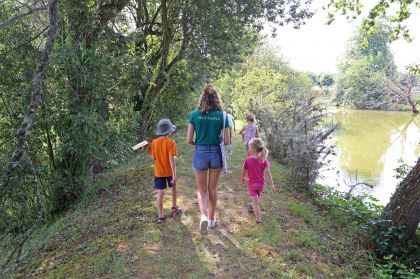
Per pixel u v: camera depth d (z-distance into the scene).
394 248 6.39
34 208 8.20
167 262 4.86
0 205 6.79
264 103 19.42
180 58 15.90
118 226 6.13
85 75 7.98
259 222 6.17
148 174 9.63
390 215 6.75
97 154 8.83
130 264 4.83
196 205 6.90
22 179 7.02
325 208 7.99
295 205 7.22
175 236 5.59
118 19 10.10
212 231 5.79
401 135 29.12
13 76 7.90
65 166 8.72
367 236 6.54
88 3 7.92
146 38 14.70
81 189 8.76
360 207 8.36
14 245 7.18
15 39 7.57
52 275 5.00
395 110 51.94
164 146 5.87
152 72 15.46
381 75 53.97
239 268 4.74
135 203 7.27
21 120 7.84
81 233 6.32
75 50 7.75
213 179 5.30
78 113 8.01
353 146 24.19
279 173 9.99
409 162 19.22
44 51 5.60
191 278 4.49
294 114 11.41
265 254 5.13
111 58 8.58
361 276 5.14
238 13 13.56
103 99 8.88
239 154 12.09
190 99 20.64
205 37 14.43
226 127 5.11
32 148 7.87
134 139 12.02
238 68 21.47
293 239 5.69
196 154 5.19
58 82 7.98
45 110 7.86
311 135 9.84
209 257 5.00
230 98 30.80
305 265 4.95
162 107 17.75
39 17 7.80
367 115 45.16
